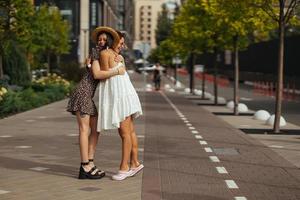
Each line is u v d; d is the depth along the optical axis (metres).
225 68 80.56
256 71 63.50
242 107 25.81
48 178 9.70
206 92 43.72
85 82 9.69
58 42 50.22
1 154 12.27
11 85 29.81
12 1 24.42
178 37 36.88
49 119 20.50
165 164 11.27
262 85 51.59
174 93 44.09
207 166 11.11
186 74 95.75
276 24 20.06
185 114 23.73
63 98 32.66
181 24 33.97
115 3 126.50
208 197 8.45
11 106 21.88
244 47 25.61
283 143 14.67
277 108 16.89
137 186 9.15
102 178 9.77
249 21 19.06
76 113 9.71
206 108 27.72
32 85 31.03
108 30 9.64
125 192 8.70
